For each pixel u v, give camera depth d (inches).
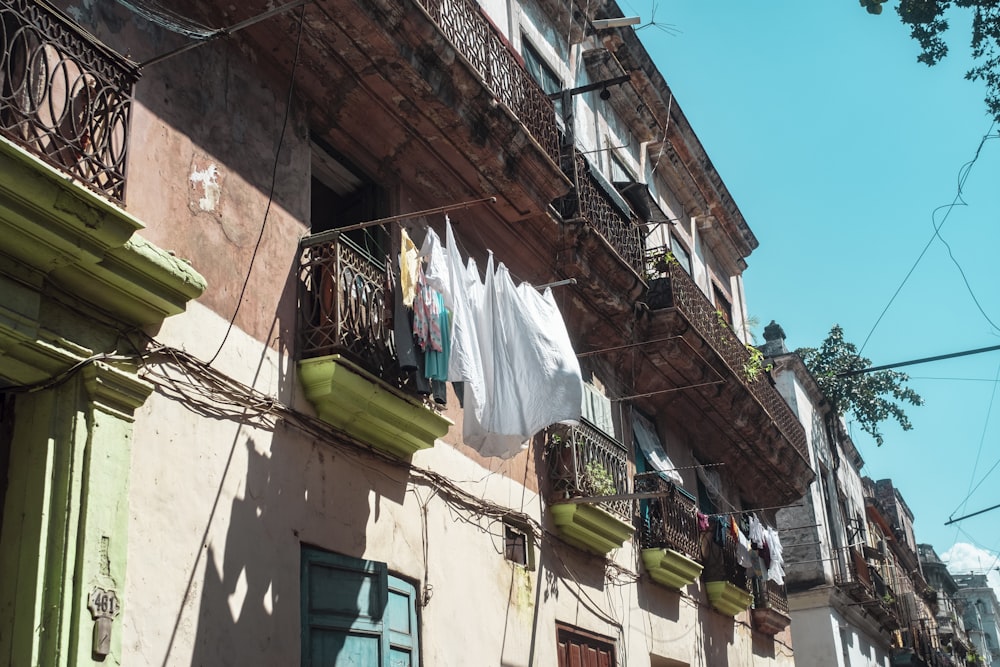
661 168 736.3
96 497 229.1
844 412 1148.5
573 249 478.6
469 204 332.2
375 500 328.5
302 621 286.5
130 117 241.6
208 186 288.7
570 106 514.0
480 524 388.2
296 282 315.6
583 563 466.0
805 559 936.9
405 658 325.7
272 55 327.0
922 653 1339.8
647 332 561.6
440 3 377.1
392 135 371.2
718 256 845.8
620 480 490.3
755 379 710.5
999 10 384.5
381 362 327.6
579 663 442.9
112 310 245.8
